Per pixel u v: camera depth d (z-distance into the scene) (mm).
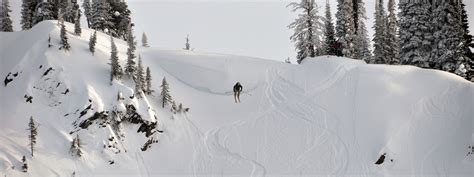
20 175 23500
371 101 30734
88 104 27922
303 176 26000
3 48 35531
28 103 28609
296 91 34906
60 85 29328
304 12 49250
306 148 28219
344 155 27141
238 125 31141
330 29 53969
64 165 25109
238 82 33875
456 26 40281
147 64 37312
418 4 41656
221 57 40969
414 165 25734
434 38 41156
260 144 28938
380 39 51094
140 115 28891
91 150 26453
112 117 28359
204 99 34469
